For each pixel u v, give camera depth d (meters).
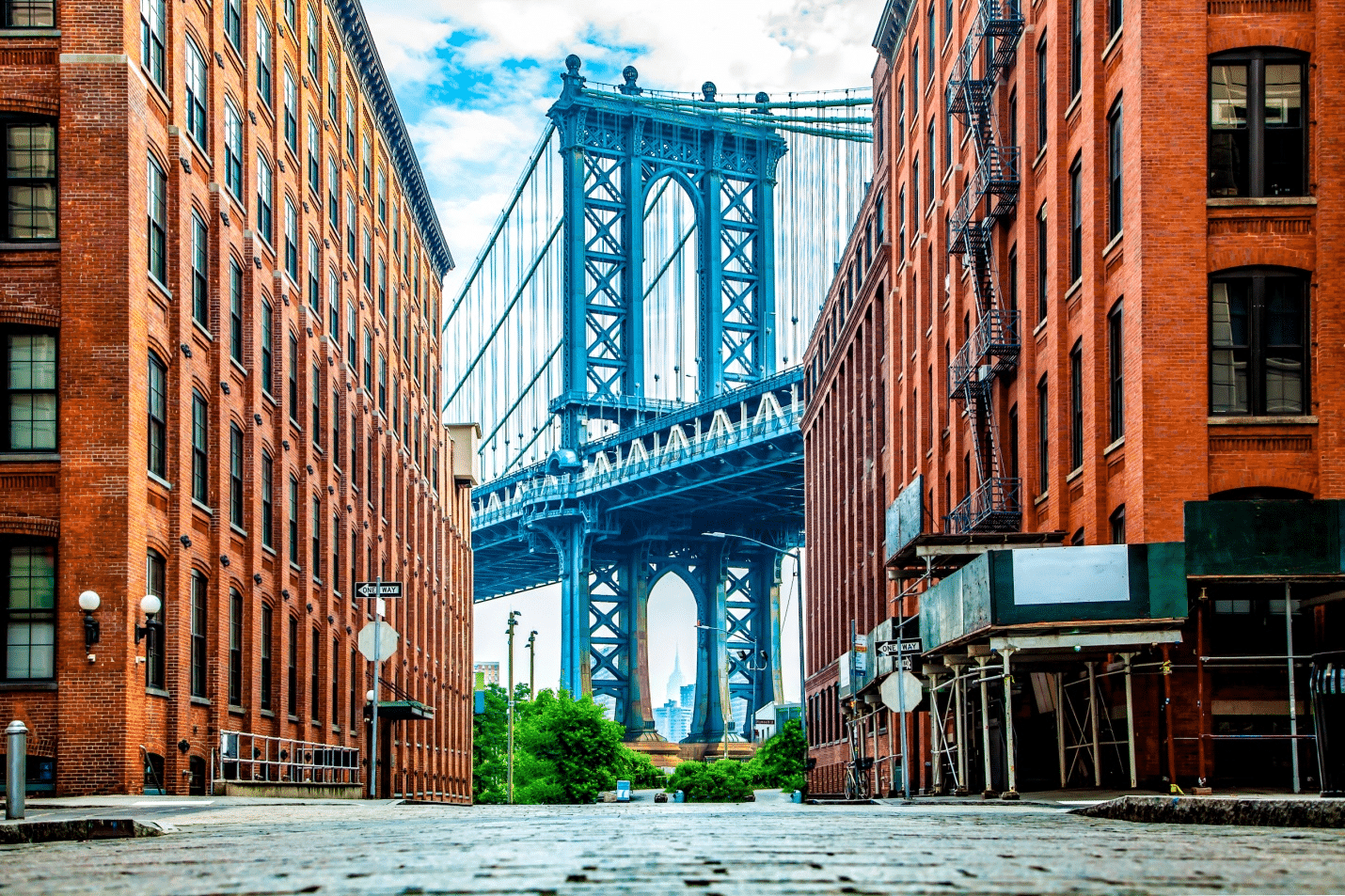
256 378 38.47
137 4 29.67
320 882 7.00
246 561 37.69
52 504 27.92
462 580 92.81
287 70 45.47
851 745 56.31
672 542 157.88
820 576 86.38
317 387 48.25
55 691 27.34
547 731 112.38
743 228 151.62
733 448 121.19
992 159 38.97
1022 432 37.06
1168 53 28.44
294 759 42.47
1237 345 28.25
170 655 30.88
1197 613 26.16
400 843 10.71
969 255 40.84
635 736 151.88
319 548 47.62
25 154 28.83
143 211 29.52
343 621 50.75
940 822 15.45
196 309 34.00
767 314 149.38
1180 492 27.81
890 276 60.00
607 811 25.20
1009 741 25.97
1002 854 8.76
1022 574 25.48
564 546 149.75
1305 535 25.45
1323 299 28.05
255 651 37.72
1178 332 28.08
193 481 33.38
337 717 49.88
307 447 45.16
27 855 10.57
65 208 28.45
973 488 41.12
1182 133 28.33
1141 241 28.28
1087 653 28.39
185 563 31.69
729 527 155.38
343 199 53.75
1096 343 31.03
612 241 149.00
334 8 53.19
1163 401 28.00
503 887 6.60
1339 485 27.70
